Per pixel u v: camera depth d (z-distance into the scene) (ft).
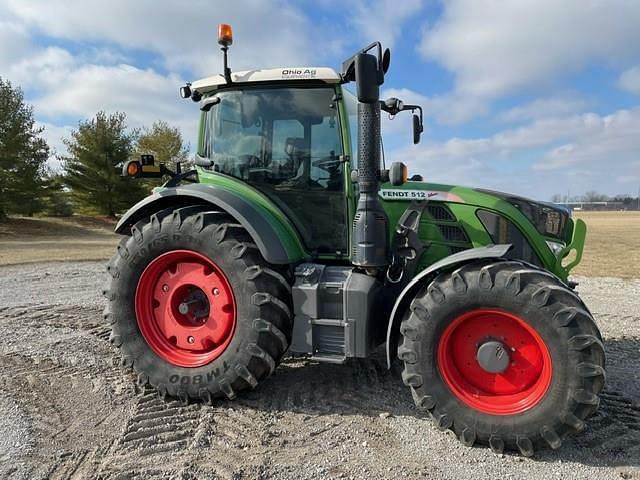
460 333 9.70
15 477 8.22
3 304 21.91
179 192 11.77
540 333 8.83
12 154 79.30
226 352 10.96
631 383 12.28
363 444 9.41
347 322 10.66
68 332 16.99
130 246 11.72
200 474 8.37
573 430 8.70
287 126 12.24
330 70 11.56
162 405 11.15
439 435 9.77
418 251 11.72
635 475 8.30
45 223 91.25
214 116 12.87
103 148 96.32
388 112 14.70
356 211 11.20
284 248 11.22
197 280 11.44
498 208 12.03
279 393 11.76
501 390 9.43
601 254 42.42
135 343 11.70
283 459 8.89
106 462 8.73
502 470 8.50
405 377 9.75
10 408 10.87
